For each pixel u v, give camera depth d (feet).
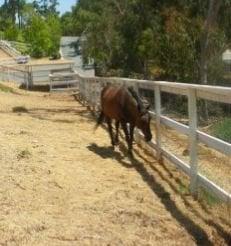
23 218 20.53
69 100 85.81
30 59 212.64
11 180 24.80
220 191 22.08
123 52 117.70
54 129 44.65
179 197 25.41
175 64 89.86
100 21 126.72
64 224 20.47
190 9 90.12
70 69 124.47
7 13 369.09
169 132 31.96
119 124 38.93
